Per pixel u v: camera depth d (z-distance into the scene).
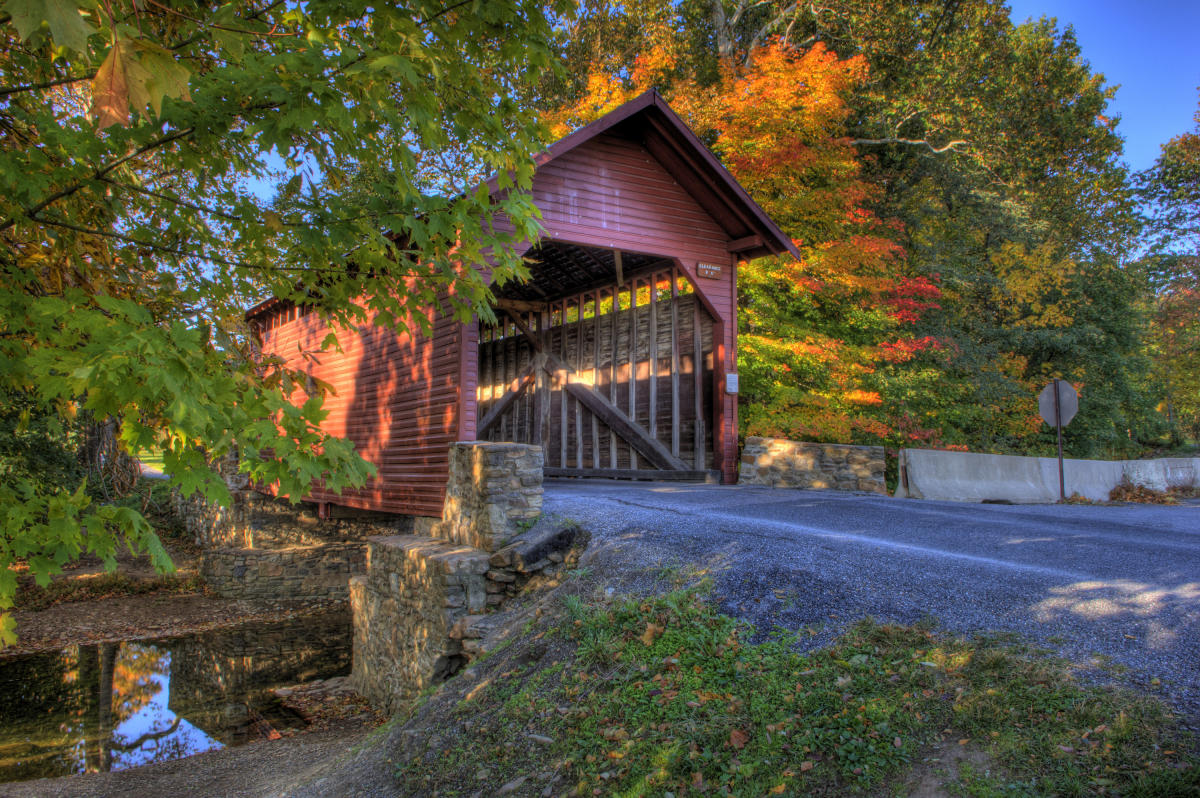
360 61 2.66
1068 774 2.73
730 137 15.88
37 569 2.36
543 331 15.73
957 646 3.79
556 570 6.84
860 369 14.90
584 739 3.96
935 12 21.27
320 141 3.09
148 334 2.12
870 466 11.15
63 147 2.73
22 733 8.35
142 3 1.93
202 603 15.40
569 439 14.68
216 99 2.67
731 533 6.44
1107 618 3.98
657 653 4.49
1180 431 32.59
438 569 7.00
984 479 11.45
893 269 16.94
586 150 10.46
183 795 5.68
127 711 9.11
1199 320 28.17
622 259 12.88
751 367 13.84
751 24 24.73
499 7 2.83
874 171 21.16
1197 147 24.44
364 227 3.33
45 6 1.46
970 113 22.03
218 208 3.49
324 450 2.60
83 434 17.11
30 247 3.41
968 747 3.01
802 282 14.52
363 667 9.20
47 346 2.79
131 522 2.44
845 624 4.28
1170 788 2.53
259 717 8.67
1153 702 3.04
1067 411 11.80
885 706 3.38
